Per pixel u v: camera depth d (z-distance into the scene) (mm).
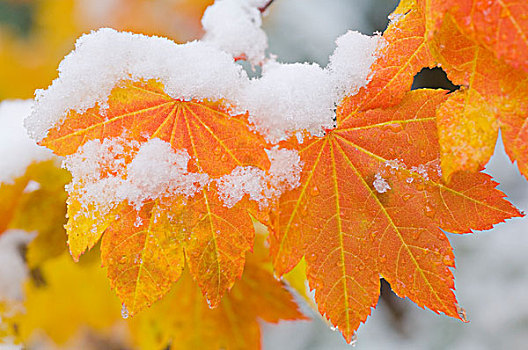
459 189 333
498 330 665
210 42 353
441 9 308
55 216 376
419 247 336
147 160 329
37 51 610
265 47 358
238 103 333
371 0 691
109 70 329
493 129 312
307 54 673
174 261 330
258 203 333
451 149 315
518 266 686
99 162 329
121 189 328
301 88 335
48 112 327
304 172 338
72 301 413
